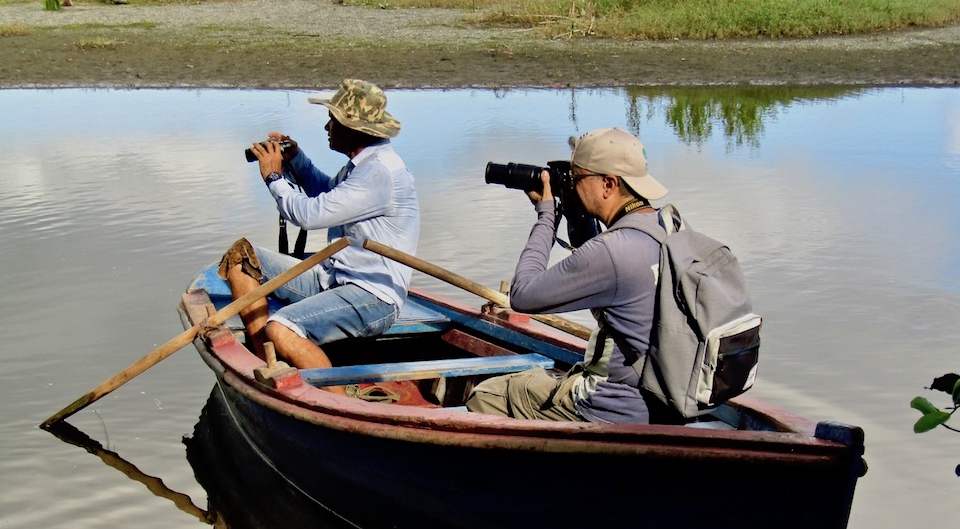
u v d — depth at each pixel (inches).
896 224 322.0
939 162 405.7
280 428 174.9
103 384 197.8
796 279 275.9
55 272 288.0
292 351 184.7
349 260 194.5
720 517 133.1
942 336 237.8
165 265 293.9
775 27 778.8
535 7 882.8
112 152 436.5
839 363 225.6
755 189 368.5
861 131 471.2
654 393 134.7
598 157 136.2
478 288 191.3
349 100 190.9
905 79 617.6
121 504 179.9
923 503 174.9
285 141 209.2
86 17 967.0
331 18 948.0
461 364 183.9
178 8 1058.7
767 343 236.7
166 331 248.8
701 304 129.9
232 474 191.9
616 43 756.6
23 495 181.8
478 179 379.9
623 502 137.9
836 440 124.0
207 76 650.2
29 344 240.8
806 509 128.2
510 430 139.5
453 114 518.3
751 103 554.6
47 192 371.2
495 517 149.8
